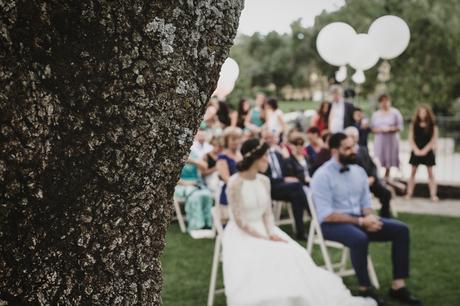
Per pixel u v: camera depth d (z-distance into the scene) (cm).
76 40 98
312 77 2942
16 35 95
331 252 655
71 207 105
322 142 818
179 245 680
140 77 103
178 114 109
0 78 96
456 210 879
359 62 953
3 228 102
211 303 484
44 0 95
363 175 522
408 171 1313
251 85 3111
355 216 512
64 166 102
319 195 501
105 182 106
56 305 108
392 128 1034
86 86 100
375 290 476
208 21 108
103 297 111
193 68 109
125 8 99
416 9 1661
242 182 471
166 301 496
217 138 784
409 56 1722
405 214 850
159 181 112
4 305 106
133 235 112
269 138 734
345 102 974
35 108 98
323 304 416
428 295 515
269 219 480
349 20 1788
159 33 103
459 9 1652
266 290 407
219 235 482
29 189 101
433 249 661
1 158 98
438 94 1720
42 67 97
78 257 108
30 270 106
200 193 735
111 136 104
